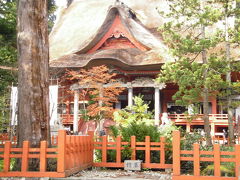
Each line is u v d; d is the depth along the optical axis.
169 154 12.20
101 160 13.21
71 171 9.93
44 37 10.80
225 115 34.12
